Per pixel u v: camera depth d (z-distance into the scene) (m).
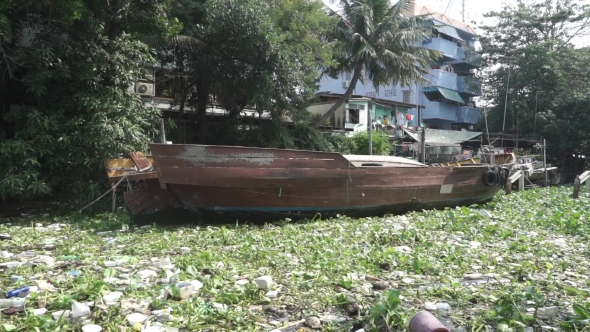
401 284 4.85
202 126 18.02
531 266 5.63
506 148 30.25
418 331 3.10
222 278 4.73
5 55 10.11
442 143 26.55
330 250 6.22
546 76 30.33
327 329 3.52
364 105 27.39
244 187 8.91
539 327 3.66
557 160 32.78
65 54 10.80
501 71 32.69
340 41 22.11
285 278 4.91
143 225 9.26
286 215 9.56
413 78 23.95
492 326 3.67
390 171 10.58
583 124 29.22
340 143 22.22
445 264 5.76
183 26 15.42
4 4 9.29
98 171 11.05
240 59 16.23
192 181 8.60
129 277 4.57
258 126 18.52
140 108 11.74
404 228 8.21
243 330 3.45
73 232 8.24
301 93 17.61
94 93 10.87
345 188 9.92
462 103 36.53
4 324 3.27
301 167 9.33
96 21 11.13
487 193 13.32
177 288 4.06
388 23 21.91
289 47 16.52
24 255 6.20
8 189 9.61
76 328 3.38
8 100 11.95
